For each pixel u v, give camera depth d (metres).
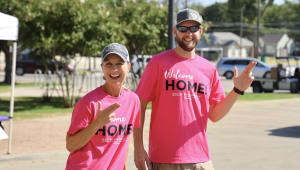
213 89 5.54
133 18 22.00
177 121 5.19
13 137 12.45
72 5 18.55
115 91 4.41
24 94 26.38
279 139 13.05
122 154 4.52
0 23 9.88
